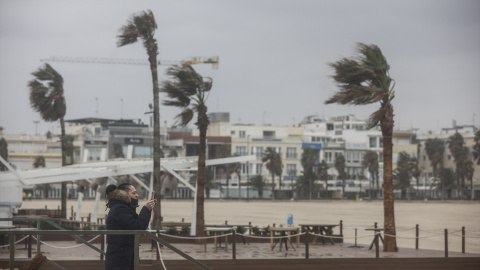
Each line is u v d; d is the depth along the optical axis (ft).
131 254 40.47
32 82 173.99
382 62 102.94
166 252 93.61
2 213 122.62
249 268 83.20
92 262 78.84
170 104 113.91
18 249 93.20
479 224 220.02
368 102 101.14
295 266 84.07
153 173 120.67
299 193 648.79
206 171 628.69
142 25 123.44
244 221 225.15
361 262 86.12
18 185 114.93
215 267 82.38
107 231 38.42
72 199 550.77
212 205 423.64
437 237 152.97
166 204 442.50
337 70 104.06
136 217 41.16
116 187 41.24
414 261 87.66
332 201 576.61
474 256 90.89
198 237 101.04
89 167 127.95
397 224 218.18
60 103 177.17
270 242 107.76
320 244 109.91
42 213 171.83
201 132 113.29
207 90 114.93
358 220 240.12
